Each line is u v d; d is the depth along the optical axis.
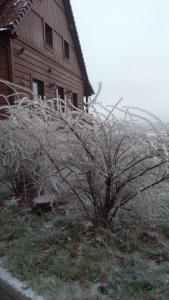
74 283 2.27
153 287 2.15
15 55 9.09
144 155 2.90
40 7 11.48
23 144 3.93
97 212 3.24
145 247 2.75
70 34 15.46
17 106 3.94
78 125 3.03
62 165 3.41
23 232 3.21
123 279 2.25
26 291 2.19
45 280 2.31
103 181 3.09
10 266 2.54
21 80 9.41
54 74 12.81
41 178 3.86
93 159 2.97
